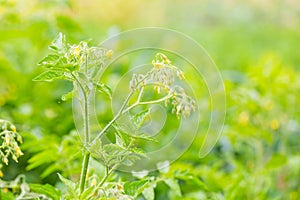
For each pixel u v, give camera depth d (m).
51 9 3.89
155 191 3.47
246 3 12.63
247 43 10.34
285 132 4.30
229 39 10.11
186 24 11.42
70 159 2.64
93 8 7.61
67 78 1.88
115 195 1.87
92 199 1.91
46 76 1.86
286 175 4.06
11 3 3.76
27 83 4.21
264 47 10.22
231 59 7.89
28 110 3.93
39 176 3.44
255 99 3.97
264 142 4.33
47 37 3.96
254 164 3.95
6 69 4.14
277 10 12.54
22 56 4.49
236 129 3.89
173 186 2.38
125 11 8.93
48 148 2.73
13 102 4.12
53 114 3.99
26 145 2.80
